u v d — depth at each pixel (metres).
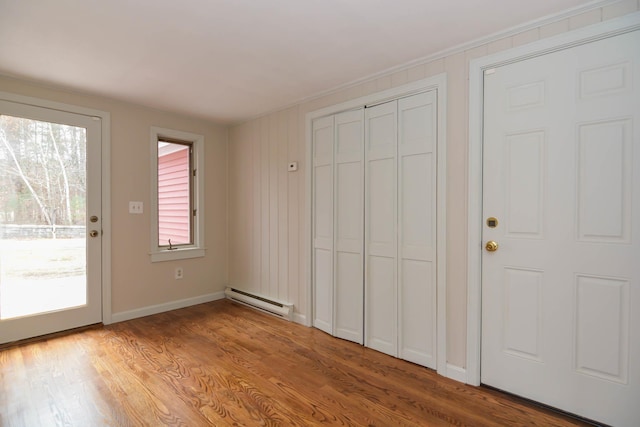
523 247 1.87
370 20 1.80
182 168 3.88
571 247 1.73
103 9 1.67
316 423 1.66
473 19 1.78
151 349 2.52
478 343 2.02
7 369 2.18
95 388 1.96
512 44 1.90
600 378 1.64
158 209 3.46
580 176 1.70
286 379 2.09
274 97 3.05
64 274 2.85
